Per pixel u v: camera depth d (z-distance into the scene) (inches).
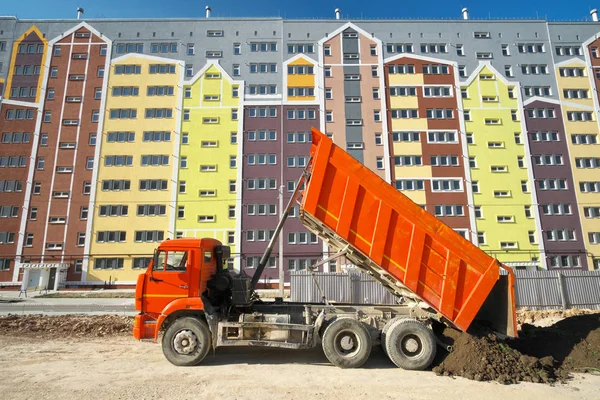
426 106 1483.8
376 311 340.5
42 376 271.0
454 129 1460.4
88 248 1334.9
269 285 1306.6
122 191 1390.3
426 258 308.5
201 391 240.4
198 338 304.5
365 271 365.1
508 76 1528.1
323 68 1518.2
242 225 1363.2
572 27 1581.0
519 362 277.4
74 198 1380.4
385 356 329.4
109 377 268.4
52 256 1325.0
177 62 1514.5
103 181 1396.4
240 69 1517.0
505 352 284.8
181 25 1557.6
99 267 1326.3
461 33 1566.2
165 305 313.7
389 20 1571.1
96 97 1480.1
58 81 1488.7
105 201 1379.2
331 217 318.3
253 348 359.9
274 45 1547.7
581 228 1375.5
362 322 322.0
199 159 1425.9
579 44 1560.0
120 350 353.7
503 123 1475.1
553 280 756.6
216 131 1453.0
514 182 1418.6
